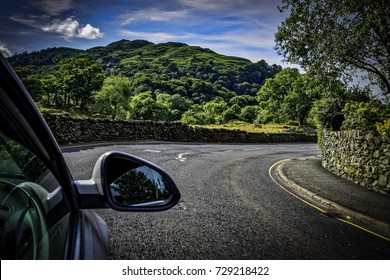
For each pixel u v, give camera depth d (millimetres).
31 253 915
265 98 106625
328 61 10867
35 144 1098
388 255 4574
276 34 12289
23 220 946
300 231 5355
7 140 902
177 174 9914
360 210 7180
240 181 9852
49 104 114438
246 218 5797
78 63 118500
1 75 816
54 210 1176
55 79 119375
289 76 96250
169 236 4426
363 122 13734
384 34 9945
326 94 12688
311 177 11711
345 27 10133
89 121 17750
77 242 1229
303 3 11117
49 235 1057
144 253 3758
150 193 1530
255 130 65250
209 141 30766
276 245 4535
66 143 15164
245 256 3992
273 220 5863
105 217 4996
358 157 11133
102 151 13414
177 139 26781
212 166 12492
